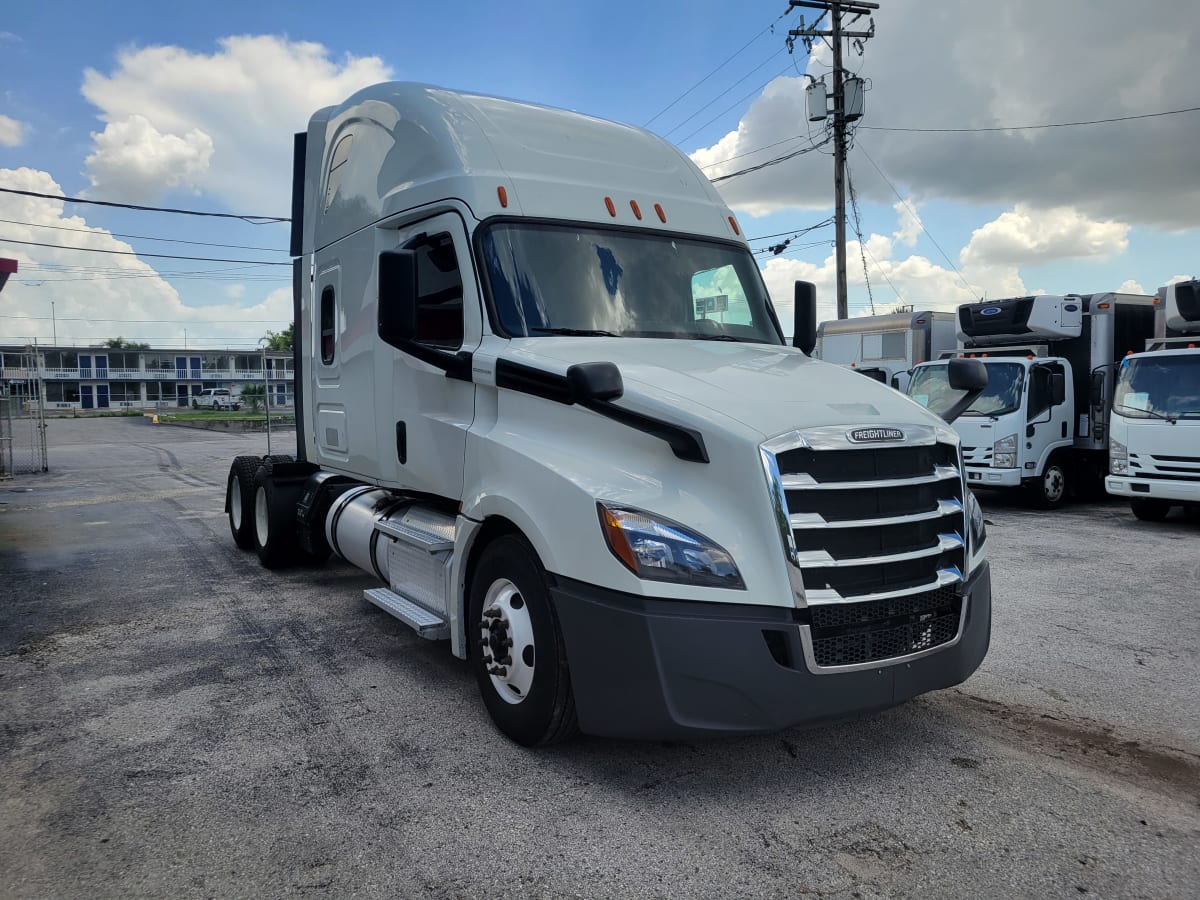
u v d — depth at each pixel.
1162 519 11.76
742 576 3.40
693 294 5.10
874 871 3.10
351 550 6.39
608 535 3.51
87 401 85.81
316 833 3.37
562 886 3.01
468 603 4.55
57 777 3.86
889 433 3.68
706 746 4.17
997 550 9.47
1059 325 13.41
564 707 3.85
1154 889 3.00
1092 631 6.19
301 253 7.42
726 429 3.52
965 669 3.90
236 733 4.33
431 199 4.96
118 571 8.31
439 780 3.81
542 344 4.40
